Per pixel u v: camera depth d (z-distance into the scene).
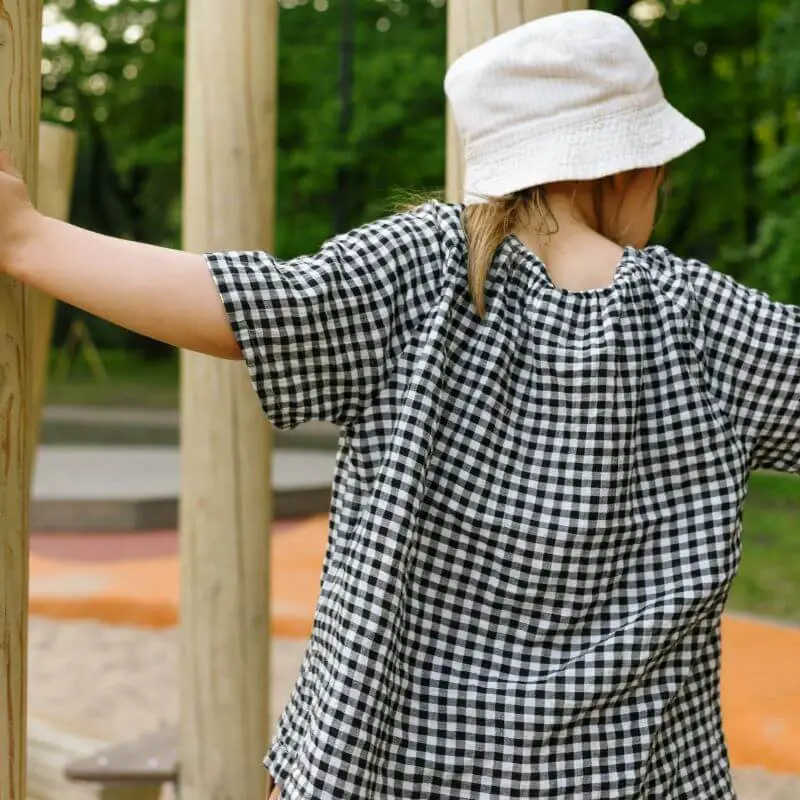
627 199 1.35
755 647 4.88
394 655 1.14
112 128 20.12
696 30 13.83
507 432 1.19
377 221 1.27
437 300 1.22
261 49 2.52
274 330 1.16
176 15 19.12
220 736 2.69
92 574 6.31
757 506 8.95
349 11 16.03
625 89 1.28
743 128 13.82
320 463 9.52
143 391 17.97
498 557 1.17
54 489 7.98
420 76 15.88
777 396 1.26
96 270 1.17
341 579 1.17
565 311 1.23
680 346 1.24
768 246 11.86
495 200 1.27
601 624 1.19
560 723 1.15
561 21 1.28
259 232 2.55
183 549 2.70
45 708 4.40
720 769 1.24
